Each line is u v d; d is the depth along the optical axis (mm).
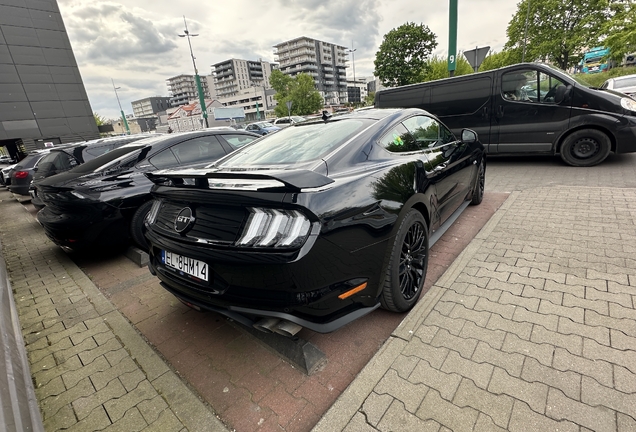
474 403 1589
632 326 1977
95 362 2219
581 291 2373
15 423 1544
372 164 2232
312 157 2193
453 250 3361
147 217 2463
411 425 1517
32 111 21438
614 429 1396
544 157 7273
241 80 142250
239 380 1956
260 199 1629
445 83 7137
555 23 24016
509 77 6371
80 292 3301
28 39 20969
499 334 2033
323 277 1698
